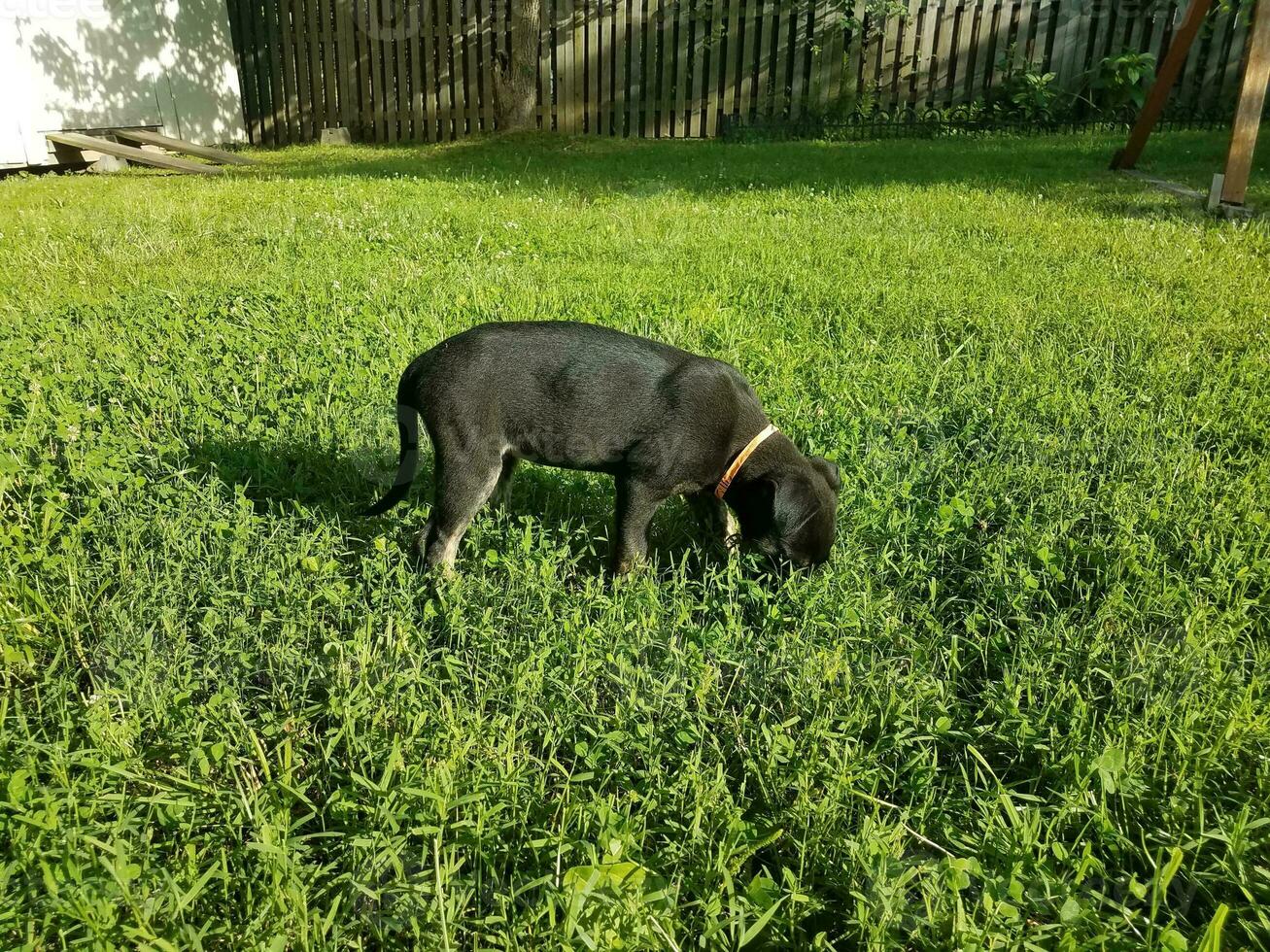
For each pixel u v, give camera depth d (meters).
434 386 3.41
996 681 2.90
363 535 3.84
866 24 14.45
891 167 11.16
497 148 14.16
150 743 2.61
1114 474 4.04
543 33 15.33
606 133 15.62
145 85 14.56
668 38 14.83
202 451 4.29
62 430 4.26
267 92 16.98
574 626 3.07
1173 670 2.80
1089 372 5.07
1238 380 4.89
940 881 2.18
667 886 2.13
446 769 2.35
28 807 2.22
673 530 4.02
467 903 2.17
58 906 1.94
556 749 2.66
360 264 7.26
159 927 2.01
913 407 4.74
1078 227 7.79
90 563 3.41
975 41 14.23
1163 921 2.13
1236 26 13.22
